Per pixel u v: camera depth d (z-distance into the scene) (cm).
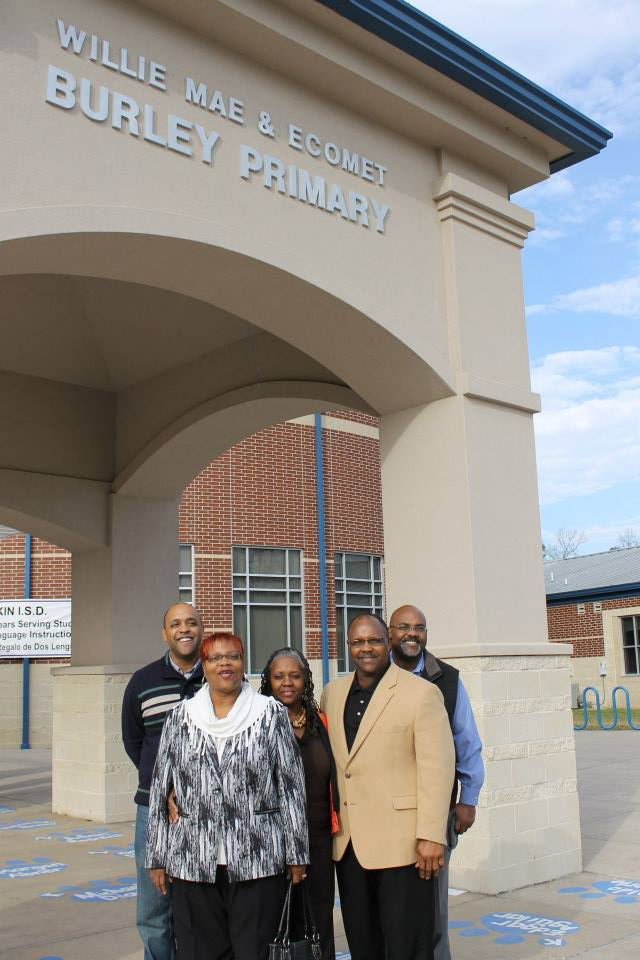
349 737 436
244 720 398
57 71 562
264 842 387
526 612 784
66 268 613
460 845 713
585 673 3080
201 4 618
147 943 464
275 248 653
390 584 799
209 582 1891
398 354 748
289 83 697
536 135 857
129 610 1078
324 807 435
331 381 877
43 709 1922
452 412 773
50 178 551
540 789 745
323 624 2005
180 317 959
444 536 766
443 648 738
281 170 676
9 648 1909
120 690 1047
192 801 392
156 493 1109
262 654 1938
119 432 1100
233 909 388
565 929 596
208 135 635
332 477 2095
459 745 478
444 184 796
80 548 1108
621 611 2986
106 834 955
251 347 958
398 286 752
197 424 995
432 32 724
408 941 410
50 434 1054
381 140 764
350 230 721
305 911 400
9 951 572
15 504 1016
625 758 1484
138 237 584
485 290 820
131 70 600
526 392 824
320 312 714
